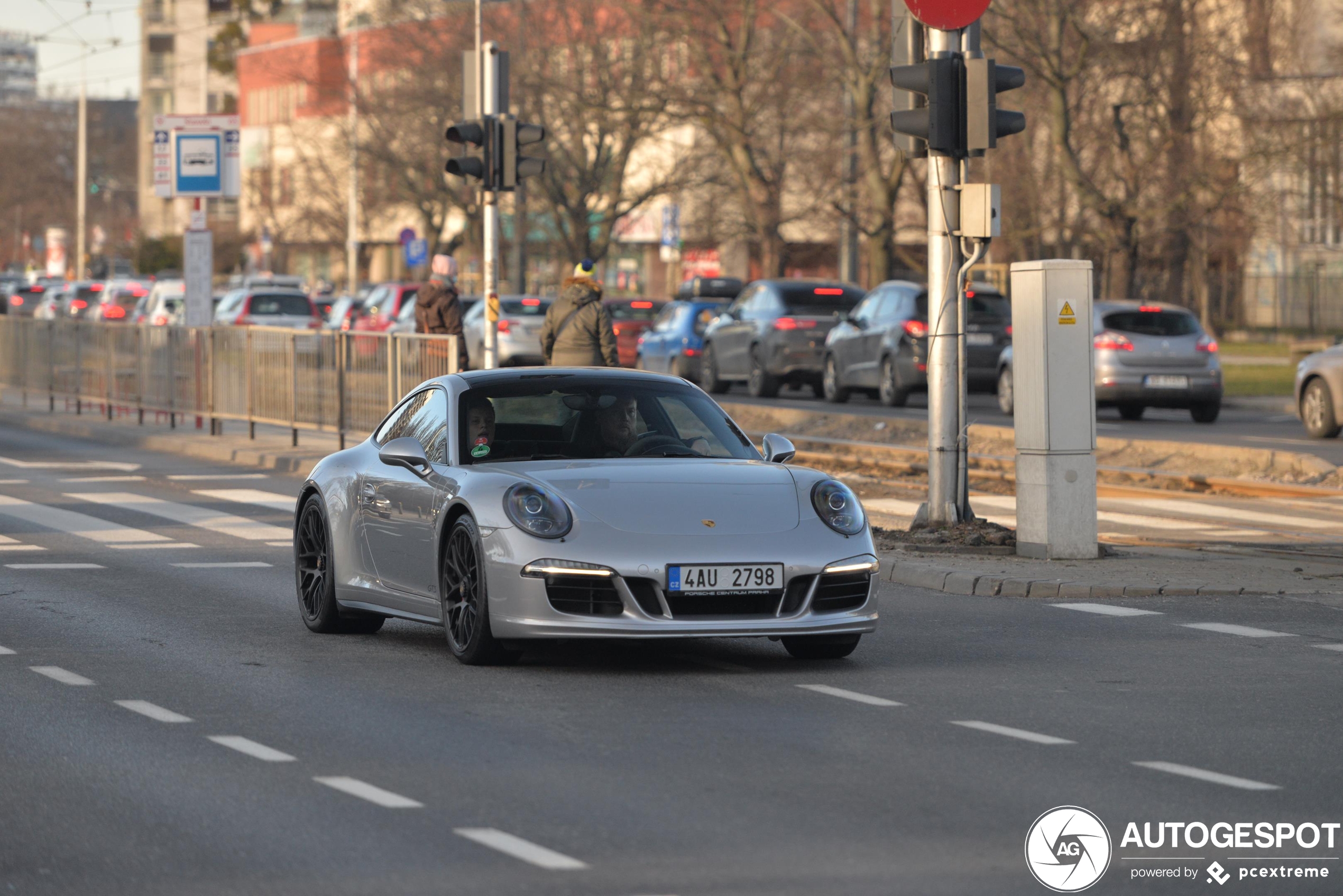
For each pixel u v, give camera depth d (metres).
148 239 130.25
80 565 16.53
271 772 8.45
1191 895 6.63
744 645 12.23
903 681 10.91
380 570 12.19
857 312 39.47
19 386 39.81
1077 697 10.40
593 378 12.36
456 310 25.80
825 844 7.18
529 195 62.34
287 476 25.62
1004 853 7.07
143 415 34.94
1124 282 45.38
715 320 44.25
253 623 13.30
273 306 55.31
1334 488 22.53
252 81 129.50
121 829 7.43
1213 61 45.00
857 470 26.44
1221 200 45.09
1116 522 19.64
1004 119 16.30
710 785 8.19
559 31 59.72
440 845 7.16
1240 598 14.31
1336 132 46.78
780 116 52.88
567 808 7.75
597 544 10.61
